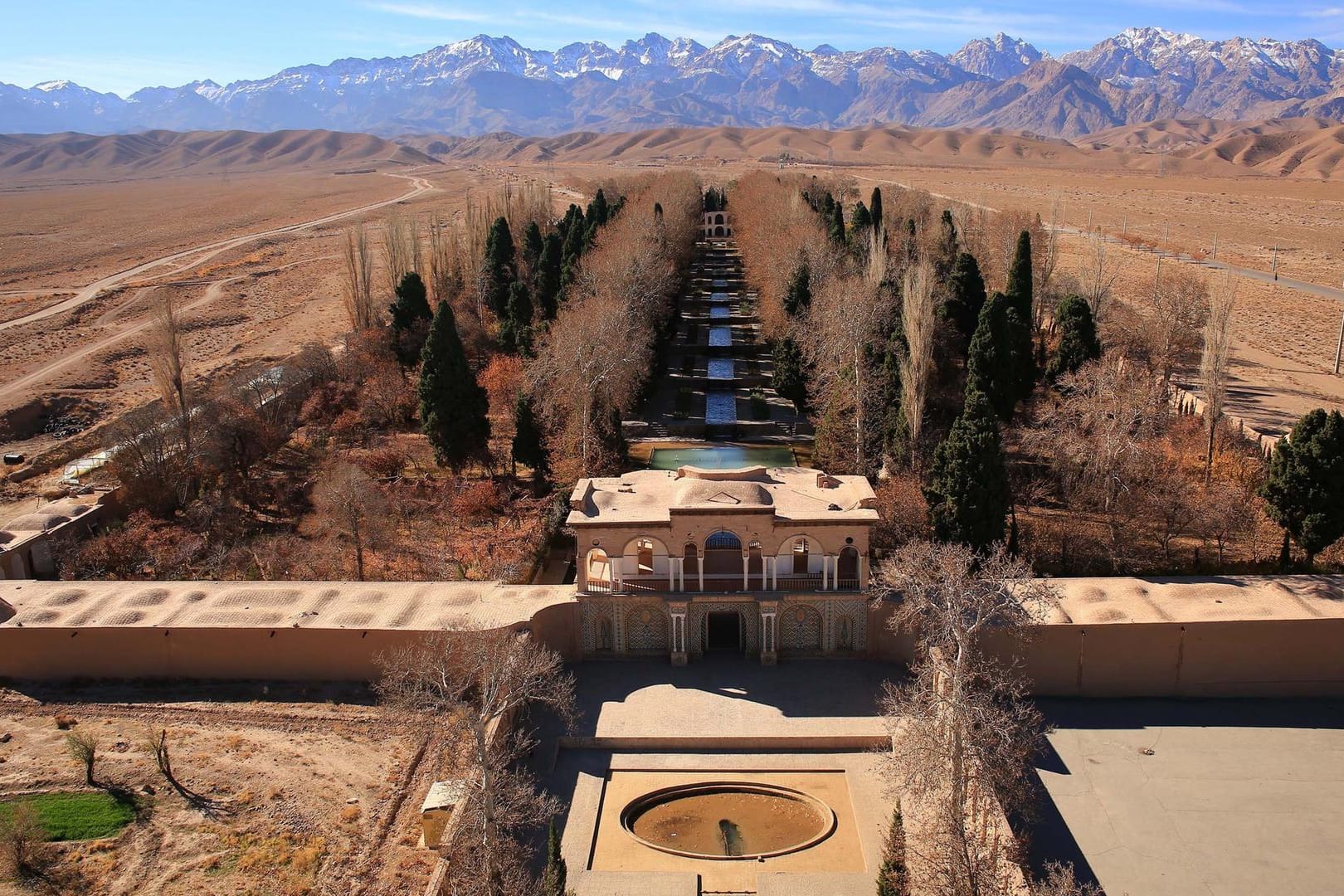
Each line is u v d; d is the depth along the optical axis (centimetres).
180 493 8512
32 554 7350
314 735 5622
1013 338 9125
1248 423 9031
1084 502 7656
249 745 5538
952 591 4750
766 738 5488
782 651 6347
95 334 14988
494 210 17075
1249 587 6144
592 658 6362
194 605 6359
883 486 7606
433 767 5297
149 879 4581
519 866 4278
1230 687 5928
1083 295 11325
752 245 14938
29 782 5219
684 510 6038
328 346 13150
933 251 12338
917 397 7775
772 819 5038
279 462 9512
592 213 16938
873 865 4631
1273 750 5438
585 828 4916
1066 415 8112
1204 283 12875
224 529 7844
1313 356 11956
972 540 6600
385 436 9875
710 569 6462
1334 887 4475
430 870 4628
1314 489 6544
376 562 7338
